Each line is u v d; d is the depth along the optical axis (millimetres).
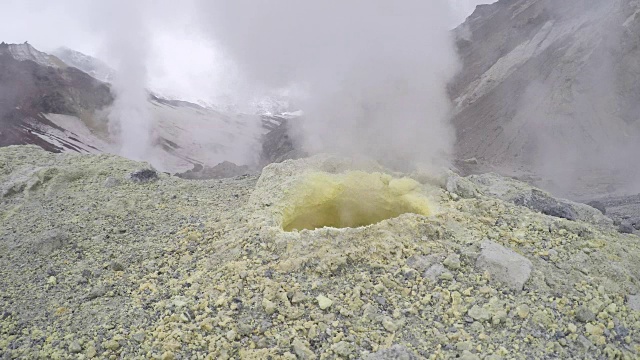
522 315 5434
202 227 8000
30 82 89812
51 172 10156
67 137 81125
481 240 6770
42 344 5398
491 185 10102
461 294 5777
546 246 6781
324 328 5316
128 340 5344
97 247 7574
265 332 5277
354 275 6125
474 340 5145
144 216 8703
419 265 6262
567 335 5285
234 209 8727
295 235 6832
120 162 11242
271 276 6176
